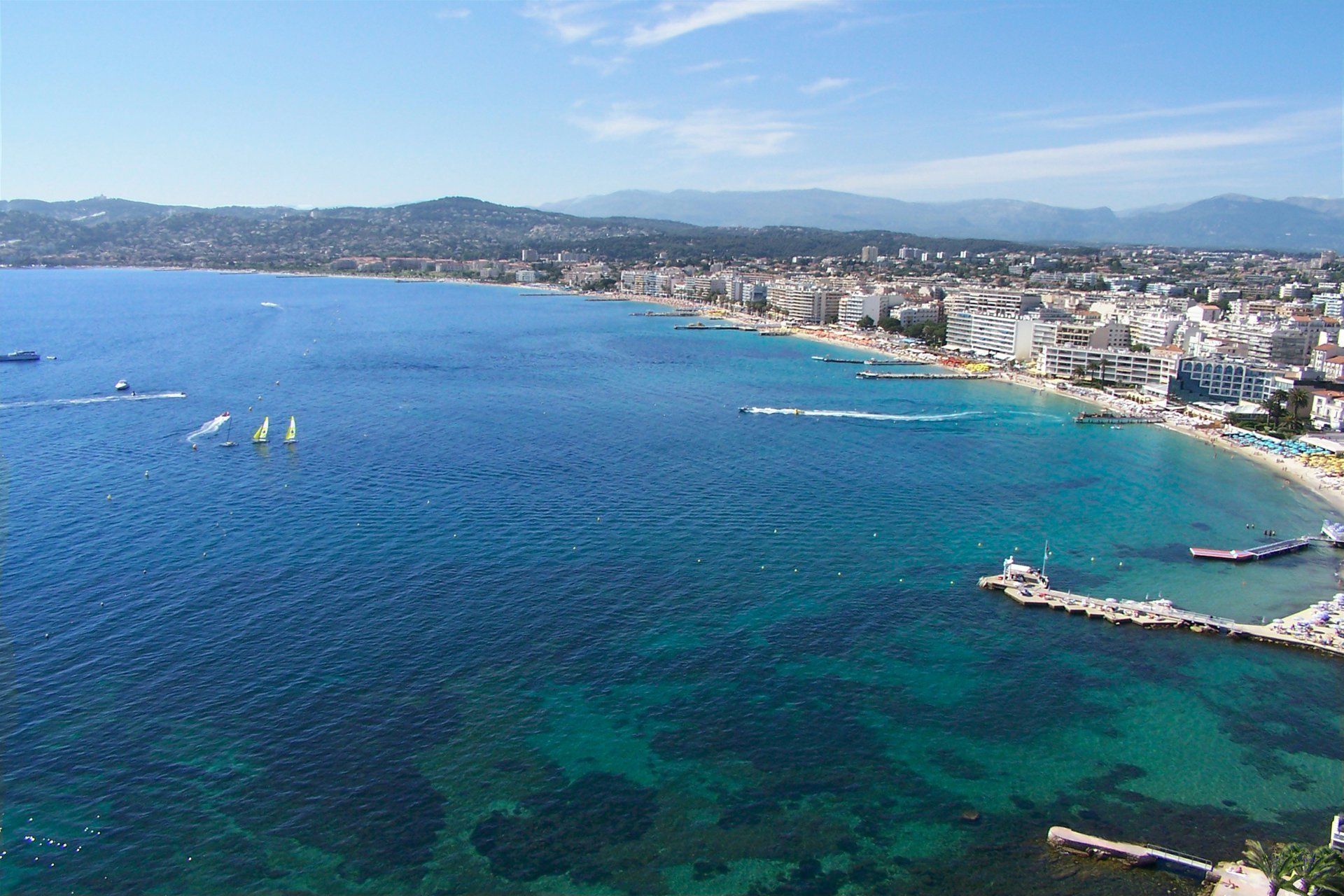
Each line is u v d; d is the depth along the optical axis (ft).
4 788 369.91
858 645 510.99
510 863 341.82
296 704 433.48
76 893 322.75
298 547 627.46
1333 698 469.98
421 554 619.26
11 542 627.05
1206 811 380.99
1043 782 397.19
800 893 332.80
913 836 362.74
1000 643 522.06
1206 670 497.46
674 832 360.69
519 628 513.45
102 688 442.09
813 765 403.54
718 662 485.15
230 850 343.46
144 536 645.10
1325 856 328.29
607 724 426.10
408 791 377.30
